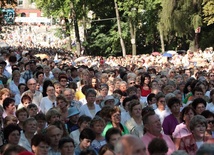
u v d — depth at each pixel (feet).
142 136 40.11
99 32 244.42
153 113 38.47
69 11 229.25
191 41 221.46
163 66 119.55
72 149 36.14
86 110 51.75
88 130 39.01
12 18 170.40
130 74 68.23
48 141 35.63
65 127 43.50
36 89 58.49
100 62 143.74
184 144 40.52
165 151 30.63
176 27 210.79
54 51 214.90
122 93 58.49
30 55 117.70
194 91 58.49
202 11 209.36
